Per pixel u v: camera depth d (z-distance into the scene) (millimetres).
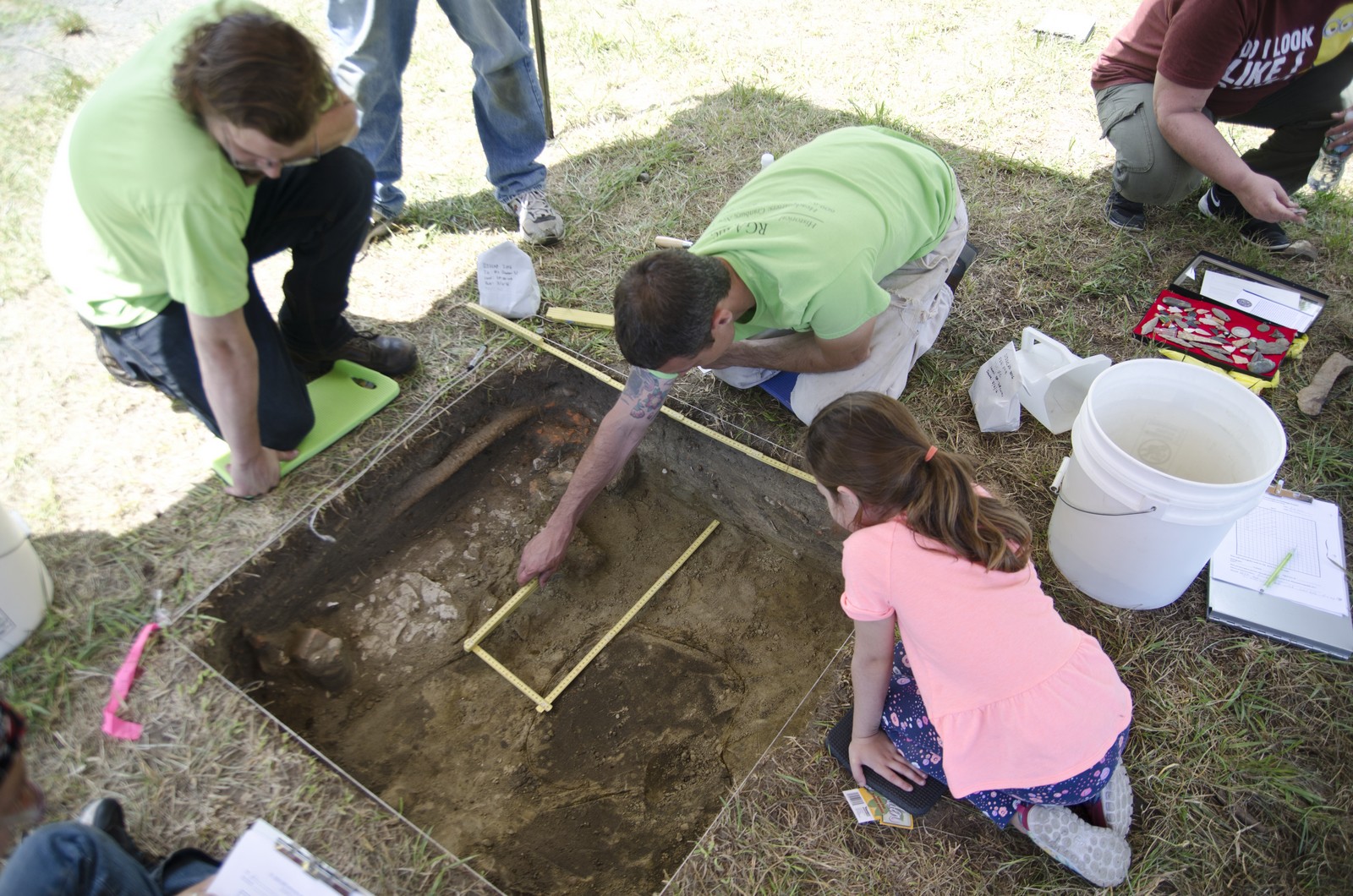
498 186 3367
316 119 1680
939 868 1858
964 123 3924
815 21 4676
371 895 1688
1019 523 1651
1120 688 1708
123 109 1788
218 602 2305
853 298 2053
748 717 2461
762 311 2115
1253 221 3287
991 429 2682
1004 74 4219
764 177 2314
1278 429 1928
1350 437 2674
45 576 2264
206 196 1779
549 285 3211
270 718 2080
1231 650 2197
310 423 2527
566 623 2711
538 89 3170
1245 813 1932
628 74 4301
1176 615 2268
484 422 2914
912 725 1856
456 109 4098
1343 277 3168
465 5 2781
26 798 1319
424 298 3160
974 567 1582
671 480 2971
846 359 2314
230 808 1944
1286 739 2051
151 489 2537
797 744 2049
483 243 3391
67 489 2531
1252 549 2332
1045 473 2596
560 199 3574
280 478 2562
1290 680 2143
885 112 3975
